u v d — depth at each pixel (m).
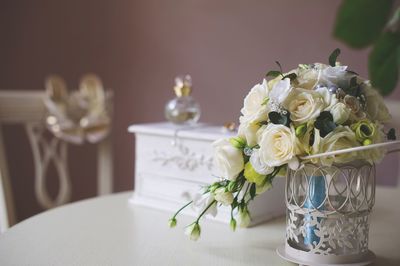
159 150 1.24
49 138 2.42
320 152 0.73
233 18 2.21
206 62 2.27
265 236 1.02
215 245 0.95
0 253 0.90
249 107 0.81
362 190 0.80
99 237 1.00
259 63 2.19
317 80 0.79
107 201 1.33
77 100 2.12
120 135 2.43
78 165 2.46
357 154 0.74
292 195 0.82
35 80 2.43
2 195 1.45
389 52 0.51
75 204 1.30
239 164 0.82
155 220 1.14
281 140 0.75
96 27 2.41
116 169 2.44
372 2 0.44
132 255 0.89
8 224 1.45
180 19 2.30
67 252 0.91
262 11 2.17
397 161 2.03
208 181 1.15
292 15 2.12
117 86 2.41
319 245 0.79
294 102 0.76
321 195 0.79
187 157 1.18
